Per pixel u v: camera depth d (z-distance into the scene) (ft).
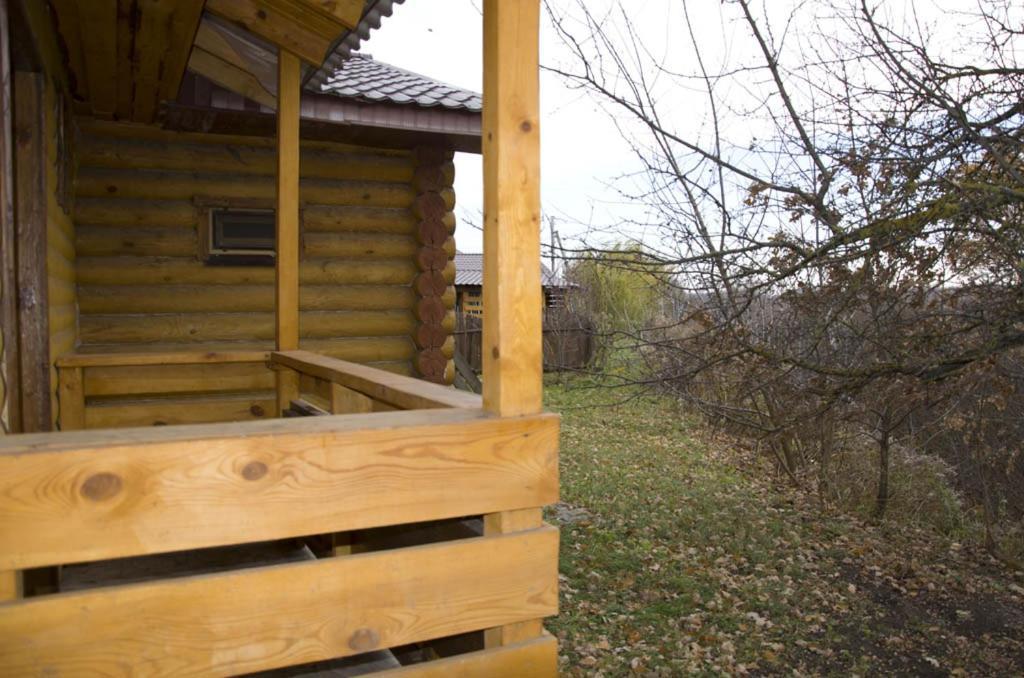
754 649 17.92
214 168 22.41
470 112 22.75
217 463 5.96
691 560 23.41
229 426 6.47
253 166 22.76
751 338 22.03
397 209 24.91
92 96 18.79
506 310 7.28
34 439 5.77
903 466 32.04
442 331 24.73
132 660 5.71
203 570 10.93
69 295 19.34
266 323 23.08
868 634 19.34
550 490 7.34
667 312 27.73
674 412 47.19
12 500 5.36
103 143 21.33
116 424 18.94
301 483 6.25
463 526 7.73
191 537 5.88
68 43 15.11
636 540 24.95
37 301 13.70
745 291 19.89
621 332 22.43
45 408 13.66
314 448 6.31
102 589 5.68
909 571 23.97
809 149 17.94
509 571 7.09
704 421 43.55
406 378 10.13
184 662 5.86
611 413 47.06
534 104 7.38
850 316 20.10
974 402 22.49
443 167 24.63
